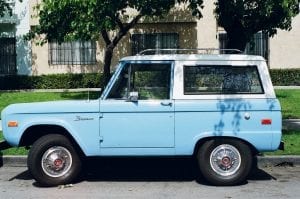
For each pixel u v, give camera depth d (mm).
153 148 8656
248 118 8578
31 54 25609
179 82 8703
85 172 10008
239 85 8727
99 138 8656
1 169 10438
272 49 25125
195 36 25031
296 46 25125
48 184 8812
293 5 12188
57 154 8844
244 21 13289
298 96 19891
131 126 8641
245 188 8617
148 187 8781
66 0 14516
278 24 13141
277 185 8836
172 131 8617
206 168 8680
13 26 25578
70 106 8688
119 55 25062
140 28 25047
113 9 12648
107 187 8789
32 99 19984
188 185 8898
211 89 8719
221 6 12891
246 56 8797
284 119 15453
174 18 24875
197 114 8602
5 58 25906
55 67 25594
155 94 8719
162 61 8773
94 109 8656
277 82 24578
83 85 24672
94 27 12906
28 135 9070
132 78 8773
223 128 8586
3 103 19203
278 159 10461
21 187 8844
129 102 8641
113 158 9359
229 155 8688
